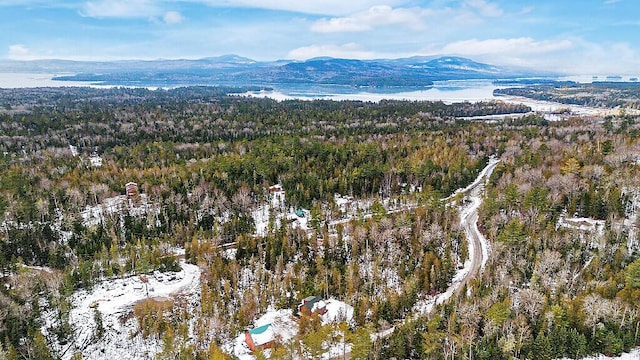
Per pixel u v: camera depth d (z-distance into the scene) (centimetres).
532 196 13312
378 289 11188
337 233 13812
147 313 10338
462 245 12412
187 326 9862
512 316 9125
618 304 8900
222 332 9919
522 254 11738
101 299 11231
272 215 15338
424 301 10712
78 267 12106
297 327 9975
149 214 14912
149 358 9325
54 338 9788
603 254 11250
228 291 10994
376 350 8638
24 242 12975
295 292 11256
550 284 10306
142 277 12162
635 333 8538
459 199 16312
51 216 14725
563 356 8369
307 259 12756
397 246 12850
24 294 10444
